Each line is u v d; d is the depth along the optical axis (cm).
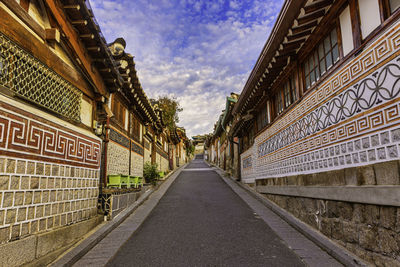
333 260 417
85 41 521
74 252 429
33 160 372
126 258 440
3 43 343
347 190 434
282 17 523
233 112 1244
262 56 700
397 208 330
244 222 674
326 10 503
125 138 902
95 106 636
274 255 445
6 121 321
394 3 354
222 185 1477
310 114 591
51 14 434
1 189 309
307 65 639
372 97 380
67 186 468
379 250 362
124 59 739
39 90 412
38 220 379
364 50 399
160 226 646
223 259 430
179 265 408
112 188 688
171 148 2619
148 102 1026
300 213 652
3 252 301
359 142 411
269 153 930
